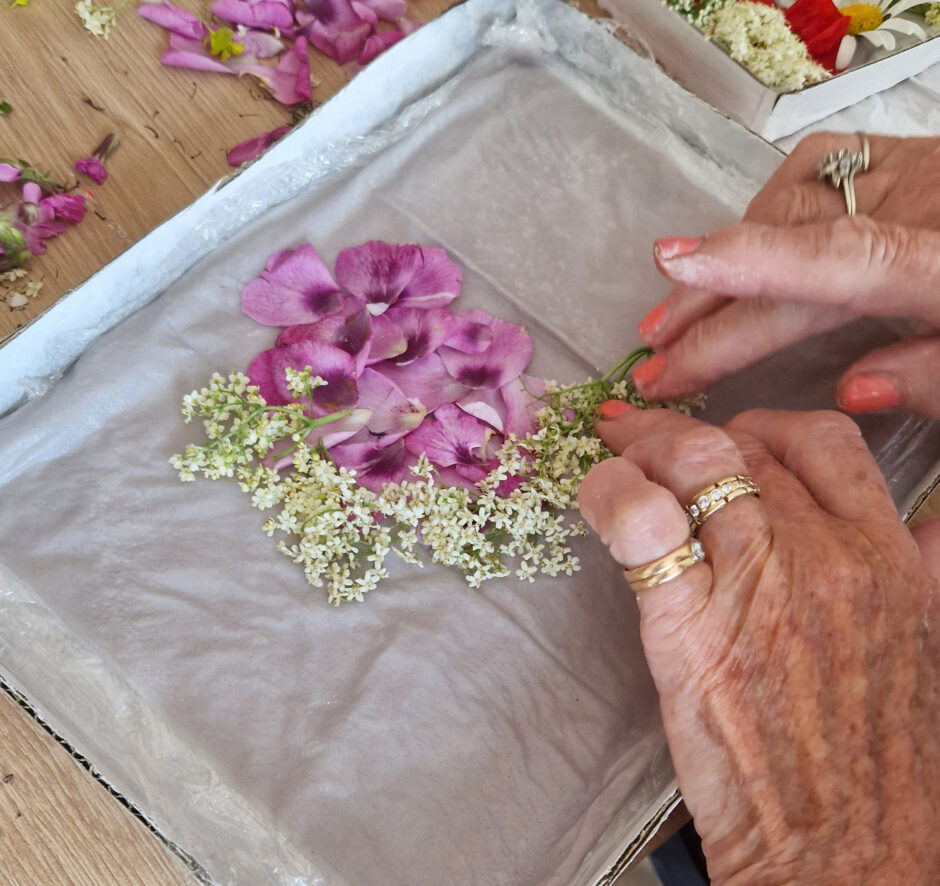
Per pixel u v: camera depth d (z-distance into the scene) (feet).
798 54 1.71
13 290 1.60
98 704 1.35
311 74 1.78
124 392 1.48
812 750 1.24
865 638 1.26
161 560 1.41
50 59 1.73
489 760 1.37
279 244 1.58
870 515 1.32
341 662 1.39
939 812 1.24
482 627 1.42
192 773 1.33
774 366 1.56
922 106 1.81
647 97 1.70
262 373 1.50
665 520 1.26
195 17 1.76
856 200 1.46
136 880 1.34
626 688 1.41
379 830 1.33
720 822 1.26
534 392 1.53
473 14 1.69
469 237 1.63
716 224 1.65
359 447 1.47
